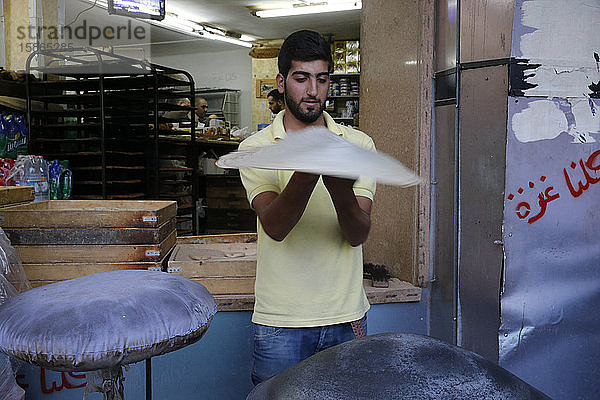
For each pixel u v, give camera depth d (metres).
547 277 2.00
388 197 2.38
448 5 2.08
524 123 1.93
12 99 4.09
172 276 1.09
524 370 2.03
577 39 1.93
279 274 1.46
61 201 2.37
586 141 1.97
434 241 2.23
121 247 1.92
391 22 2.31
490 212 1.98
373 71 2.43
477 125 1.99
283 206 1.24
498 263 1.98
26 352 0.87
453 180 2.08
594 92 1.96
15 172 2.72
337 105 8.56
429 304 2.27
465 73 2.00
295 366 0.78
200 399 2.05
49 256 1.90
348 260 1.48
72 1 6.99
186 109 5.32
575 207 1.99
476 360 0.75
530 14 1.89
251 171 1.44
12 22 4.43
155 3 5.50
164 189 5.40
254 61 10.26
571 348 2.04
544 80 1.92
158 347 0.91
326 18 8.66
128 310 0.91
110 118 4.72
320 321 1.44
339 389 0.67
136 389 2.03
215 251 2.28
